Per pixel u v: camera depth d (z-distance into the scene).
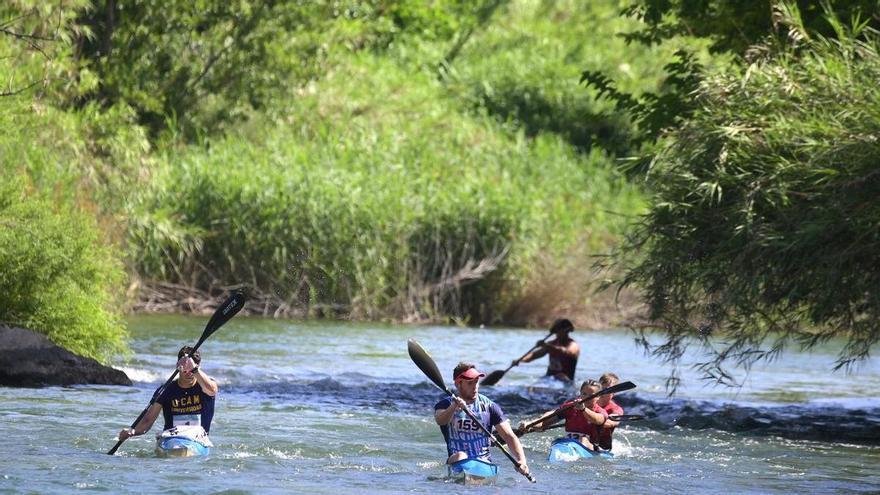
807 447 39.97
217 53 102.81
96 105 90.19
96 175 77.38
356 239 86.12
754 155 41.62
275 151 96.38
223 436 36.84
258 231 85.44
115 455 32.94
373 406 46.16
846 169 39.09
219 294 86.44
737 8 54.00
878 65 40.84
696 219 42.88
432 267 89.44
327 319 85.00
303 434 38.19
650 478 33.00
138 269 82.25
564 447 36.22
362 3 117.06
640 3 58.75
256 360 59.34
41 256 50.44
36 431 36.22
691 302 44.38
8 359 46.53
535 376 59.25
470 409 31.89
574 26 148.38
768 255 40.78
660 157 43.59
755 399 53.25
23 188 53.56
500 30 147.62
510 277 89.69
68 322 51.25
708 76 44.31
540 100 126.31
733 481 33.00
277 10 102.19
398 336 75.62
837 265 39.34
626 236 45.97
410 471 32.66
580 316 90.00
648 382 58.53
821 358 73.50
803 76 42.16
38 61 72.25
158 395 33.75
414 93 119.75
